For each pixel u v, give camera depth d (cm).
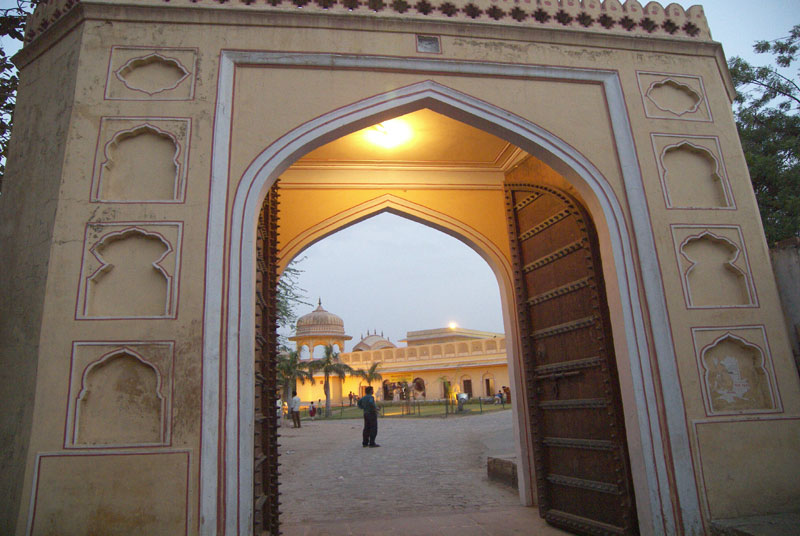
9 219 293
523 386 447
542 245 393
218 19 310
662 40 359
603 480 322
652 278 309
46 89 308
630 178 327
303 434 1181
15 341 261
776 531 251
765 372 304
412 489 494
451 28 333
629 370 296
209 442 245
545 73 338
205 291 263
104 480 237
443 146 451
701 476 283
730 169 341
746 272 320
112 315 259
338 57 315
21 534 226
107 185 277
